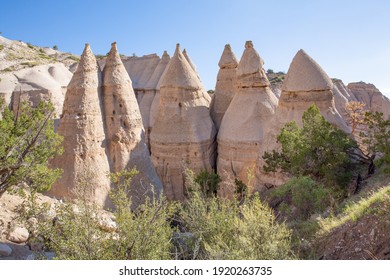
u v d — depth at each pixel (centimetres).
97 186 1931
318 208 1288
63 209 755
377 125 1670
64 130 1995
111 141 2209
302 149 1698
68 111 2022
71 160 1938
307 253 838
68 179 1895
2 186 1171
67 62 6656
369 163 1847
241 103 2831
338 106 4925
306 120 1834
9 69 3856
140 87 4459
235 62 3234
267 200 1855
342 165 1727
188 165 2759
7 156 1141
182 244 964
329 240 820
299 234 1021
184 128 2784
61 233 789
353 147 1809
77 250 680
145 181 2248
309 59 2434
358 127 4359
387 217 703
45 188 1215
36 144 1238
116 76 2300
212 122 3016
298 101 2383
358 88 6594
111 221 1059
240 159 2670
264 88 2853
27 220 804
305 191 1308
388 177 1437
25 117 1220
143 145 2348
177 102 2828
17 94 3516
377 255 650
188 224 961
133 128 2292
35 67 4041
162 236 736
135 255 696
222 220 888
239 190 2273
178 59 2914
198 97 2920
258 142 2638
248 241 683
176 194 2762
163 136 2798
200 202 962
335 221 927
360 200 1102
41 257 757
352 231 767
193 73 2956
